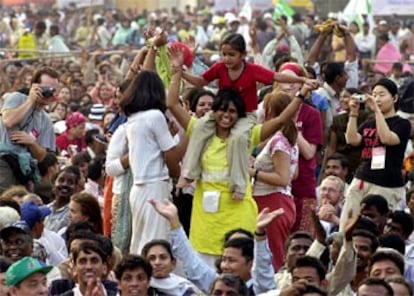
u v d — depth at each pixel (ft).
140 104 96.02
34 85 109.50
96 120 140.46
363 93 125.08
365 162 106.73
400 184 106.83
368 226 94.27
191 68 112.88
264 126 97.45
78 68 188.03
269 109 101.24
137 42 269.44
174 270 91.61
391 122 106.73
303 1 270.87
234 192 95.76
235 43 97.96
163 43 104.99
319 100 123.75
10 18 276.62
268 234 99.50
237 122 96.37
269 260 88.33
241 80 98.32
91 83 180.75
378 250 88.79
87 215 98.48
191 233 96.84
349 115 108.78
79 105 148.56
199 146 96.32
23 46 225.76
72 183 104.32
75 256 86.22
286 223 100.37
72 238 88.33
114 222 98.07
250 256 88.43
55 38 223.30
